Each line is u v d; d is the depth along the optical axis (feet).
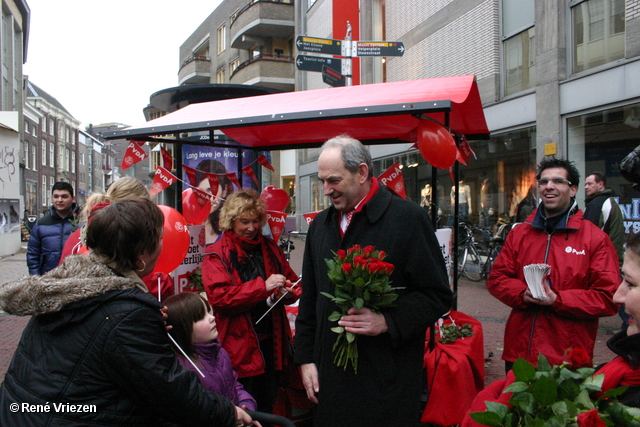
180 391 4.50
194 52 111.04
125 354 4.30
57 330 4.41
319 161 7.02
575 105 27.07
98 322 4.35
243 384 9.05
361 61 49.19
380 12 48.24
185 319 6.60
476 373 9.99
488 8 33.42
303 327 7.64
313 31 61.93
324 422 6.77
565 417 3.85
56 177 152.97
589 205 16.14
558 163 8.66
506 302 8.70
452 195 38.75
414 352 6.86
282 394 10.46
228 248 9.25
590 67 26.81
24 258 48.14
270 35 74.08
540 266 7.79
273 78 66.23
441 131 8.56
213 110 11.48
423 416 8.95
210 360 6.86
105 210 4.90
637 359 4.35
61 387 4.27
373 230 6.86
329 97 10.24
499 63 33.17
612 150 25.29
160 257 8.42
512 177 32.65
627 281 4.64
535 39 29.53
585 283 8.20
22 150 99.50
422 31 41.24
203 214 12.02
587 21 26.86
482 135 12.87
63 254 9.50
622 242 15.48
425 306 6.63
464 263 30.96
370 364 6.56
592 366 4.44
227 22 91.35
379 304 6.35
